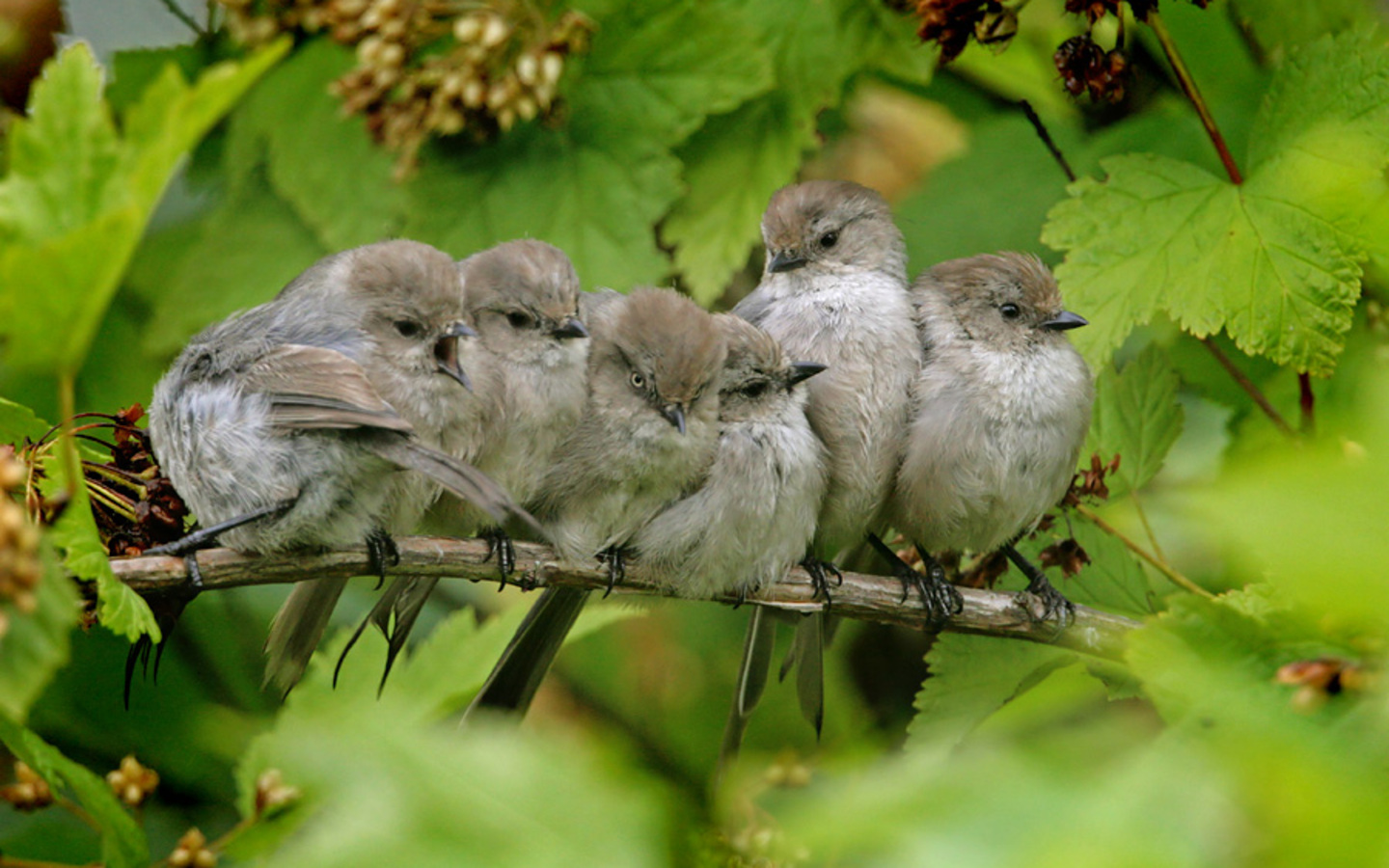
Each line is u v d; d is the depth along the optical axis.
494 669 8.13
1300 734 2.94
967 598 8.39
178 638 9.12
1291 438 8.27
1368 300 8.65
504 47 9.17
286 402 7.19
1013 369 8.80
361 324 8.04
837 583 8.69
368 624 8.56
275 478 7.22
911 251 10.21
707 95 9.42
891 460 9.03
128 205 3.82
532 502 8.70
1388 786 2.70
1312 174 7.77
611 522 8.63
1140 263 8.06
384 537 7.63
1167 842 2.49
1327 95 7.92
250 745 7.70
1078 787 2.58
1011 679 7.90
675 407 8.36
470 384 8.12
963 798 2.58
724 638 10.62
